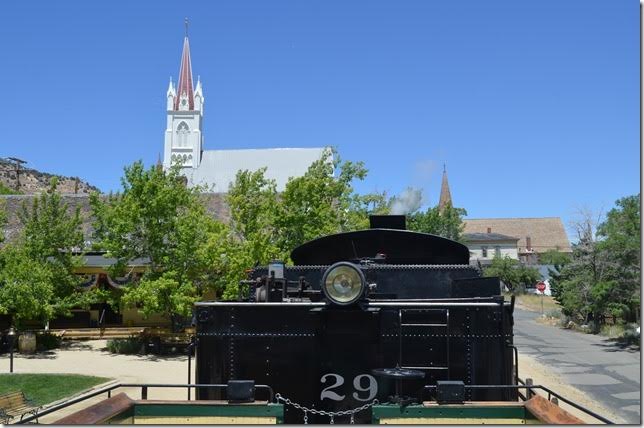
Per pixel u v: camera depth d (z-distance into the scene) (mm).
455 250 7375
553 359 24688
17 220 31922
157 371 19562
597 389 18188
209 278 24188
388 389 5355
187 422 4520
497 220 114000
